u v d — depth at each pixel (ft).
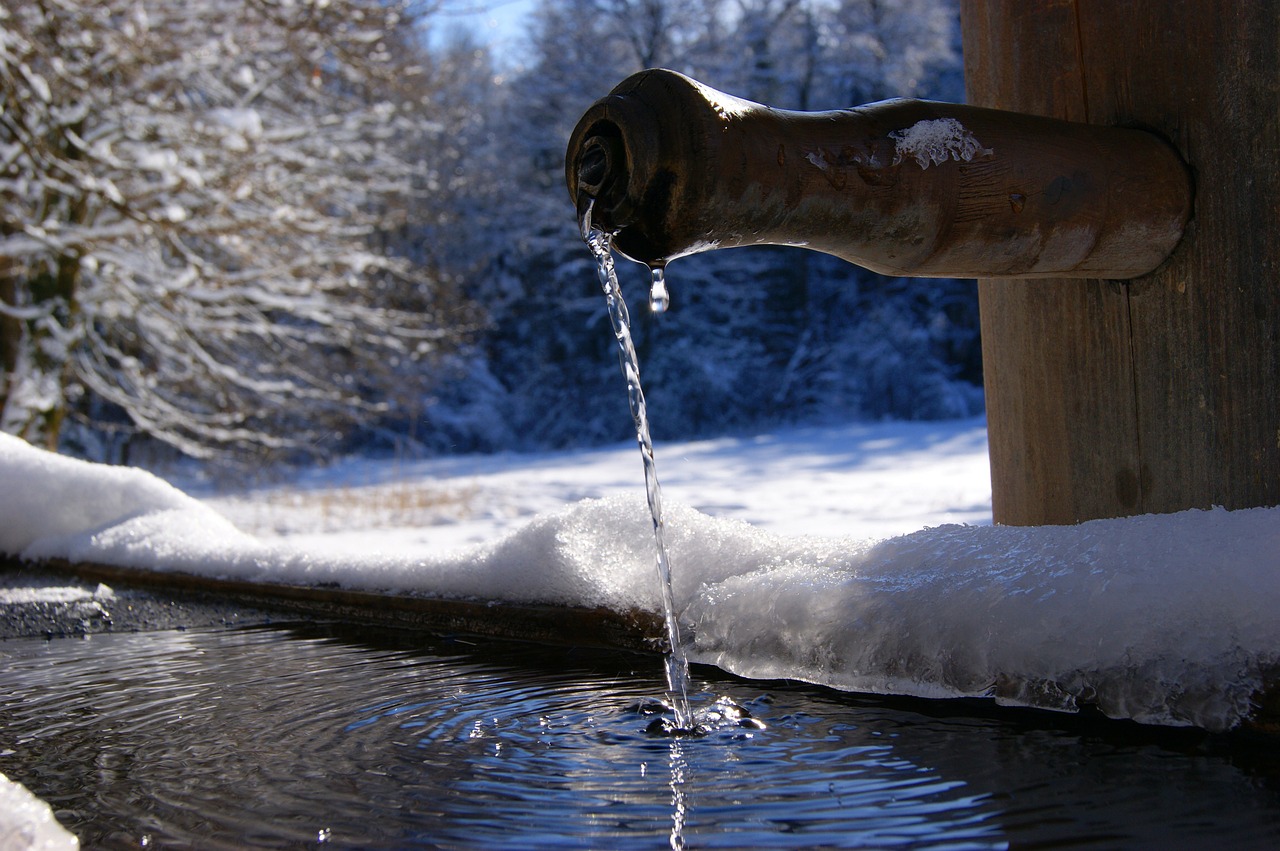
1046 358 3.41
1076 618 2.66
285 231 19.27
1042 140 2.93
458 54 34.60
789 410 50.39
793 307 52.75
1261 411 3.02
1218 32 3.04
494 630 3.58
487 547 3.73
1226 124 3.04
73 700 3.14
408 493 21.18
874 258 2.85
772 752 2.61
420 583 3.79
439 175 42.16
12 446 5.31
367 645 3.59
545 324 51.42
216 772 2.62
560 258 51.03
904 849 2.23
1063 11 3.29
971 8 3.59
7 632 3.88
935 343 48.29
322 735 2.81
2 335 19.81
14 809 2.26
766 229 2.64
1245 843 2.20
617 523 3.52
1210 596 2.55
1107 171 3.00
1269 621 2.50
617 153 2.59
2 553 5.18
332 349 27.73
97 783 2.58
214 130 18.20
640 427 3.05
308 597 4.01
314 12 18.60
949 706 2.77
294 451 32.86
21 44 15.99
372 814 2.41
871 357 47.96
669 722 2.77
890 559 3.05
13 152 16.66
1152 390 3.19
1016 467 3.52
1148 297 3.18
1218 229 3.05
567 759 2.62
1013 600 2.74
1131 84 3.17
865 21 50.08
